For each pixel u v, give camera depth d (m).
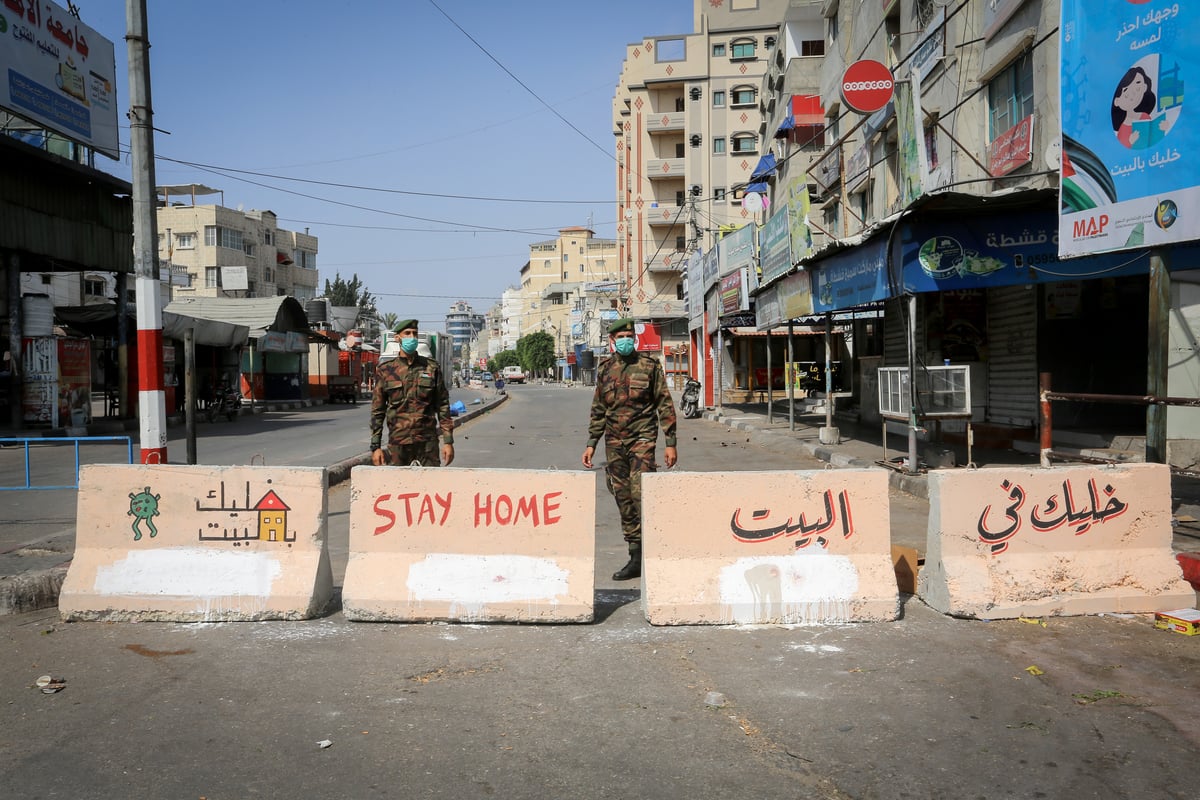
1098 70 7.33
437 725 3.78
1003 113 14.69
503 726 3.76
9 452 16.34
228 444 17.70
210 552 5.47
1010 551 5.41
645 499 5.35
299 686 4.25
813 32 33.41
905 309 13.85
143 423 8.97
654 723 3.79
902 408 10.97
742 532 5.35
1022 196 9.14
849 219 24.56
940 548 5.40
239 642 4.95
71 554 7.31
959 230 10.27
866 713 3.87
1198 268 9.35
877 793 3.15
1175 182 6.55
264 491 5.50
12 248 17.91
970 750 3.48
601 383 6.53
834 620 5.21
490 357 166.75
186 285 52.81
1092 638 4.89
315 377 43.56
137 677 4.38
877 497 5.42
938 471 5.46
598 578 6.58
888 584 5.30
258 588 5.36
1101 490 5.49
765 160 33.44
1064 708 3.89
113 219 21.52
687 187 58.22
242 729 3.73
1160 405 6.84
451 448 7.46
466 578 5.34
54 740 3.62
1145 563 5.44
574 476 5.43
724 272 24.41
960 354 13.55
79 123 19.69
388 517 5.46
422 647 4.86
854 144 23.98
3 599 5.51
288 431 21.83
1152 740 3.55
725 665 4.54
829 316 15.57
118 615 5.31
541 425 24.23
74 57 19.52
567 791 3.18
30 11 17.84
